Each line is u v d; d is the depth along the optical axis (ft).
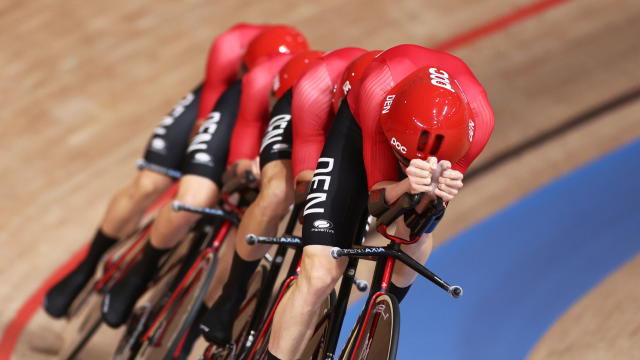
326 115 25.54
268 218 26.96
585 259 46.29
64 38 70.69
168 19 75.87
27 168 54.75
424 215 18.83
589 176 56.85
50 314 38.91
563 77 72.74
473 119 19.51
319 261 21.44
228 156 32.53
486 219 51.01
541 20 82.89
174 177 37.01
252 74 30.89
